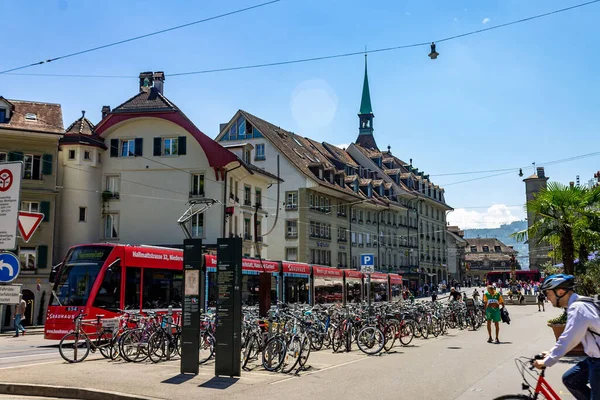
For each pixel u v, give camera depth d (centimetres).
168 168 4388
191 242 1255
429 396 994
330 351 1702
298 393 1013
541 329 2477
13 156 3862
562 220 1758
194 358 1223
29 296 3809
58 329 2094
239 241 1212
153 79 4731
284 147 5791
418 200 8556
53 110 4175
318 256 5725
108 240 4384
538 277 9050
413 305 2284
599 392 577
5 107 3934
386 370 1288
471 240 13812
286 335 1348
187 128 4353
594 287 1728
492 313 1948
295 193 5572
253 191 4862
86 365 1382
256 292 2894
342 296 4012
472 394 1010
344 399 966
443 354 1597
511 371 1272
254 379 1157
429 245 8944
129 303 2194
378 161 8112
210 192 4281
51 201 3941
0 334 2908
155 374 1213
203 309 2411
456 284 9412
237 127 5856
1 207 1197
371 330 1633
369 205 6812
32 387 1075
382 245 7250
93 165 4366
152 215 4359
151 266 2311
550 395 604
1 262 1180
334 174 6291
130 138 4478
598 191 1766
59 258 4197
